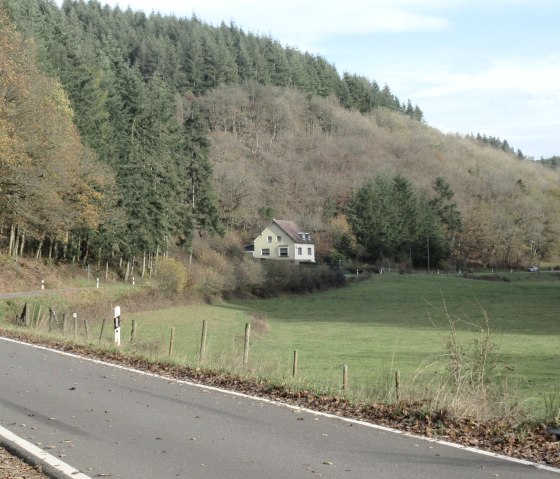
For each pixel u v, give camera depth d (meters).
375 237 106.31
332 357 31.19
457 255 121.38
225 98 155.75
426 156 162.25
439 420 9.47
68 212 51.00
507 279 93.12
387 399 11.26
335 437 8.50
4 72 40.34
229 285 64.94
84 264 65.12
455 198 135.50
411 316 57.38
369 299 70.44
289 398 11.45
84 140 58.09
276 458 7.47
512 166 171.50
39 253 59.19
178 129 72.56
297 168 138.25
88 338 22.17
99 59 85.50
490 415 9.90
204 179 75.44
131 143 63.88
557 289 78.88
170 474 6.83
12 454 7.73
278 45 189.12
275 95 167.88
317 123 169.00
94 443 8.10
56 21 84.44
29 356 16.77
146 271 71.50
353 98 199.50
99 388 12.11
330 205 119.31
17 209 45.38
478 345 12.08
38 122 43.31
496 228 124.38
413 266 109.44
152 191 63.47
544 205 135.50
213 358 17.14
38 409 10.12
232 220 105.75
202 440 8.30
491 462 7.33
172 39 172.25
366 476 6.80
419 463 7.28
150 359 16.28
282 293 71.62
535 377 24.69
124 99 68.56
